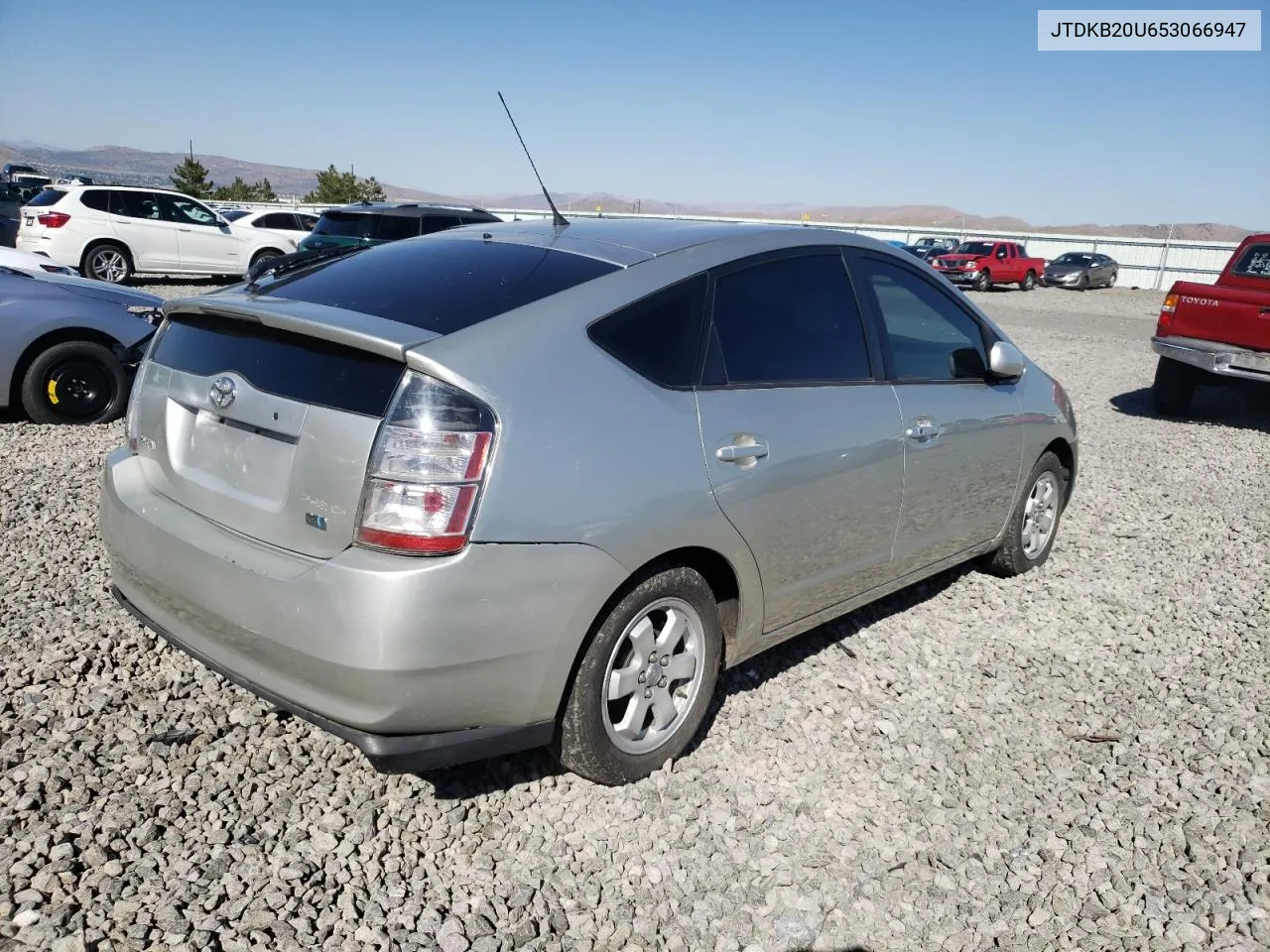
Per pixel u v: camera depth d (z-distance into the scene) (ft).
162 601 9.96
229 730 11.07
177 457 10.20
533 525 8.72
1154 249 148.87
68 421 24.98
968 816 10.30
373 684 8.34
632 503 9.39
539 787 10.33
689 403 10.21
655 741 10.50
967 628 15.05
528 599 8.75
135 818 9.39
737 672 13.10
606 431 9.34
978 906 9.01
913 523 13.58
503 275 10.30
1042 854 9.75
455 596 8.38
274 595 8.71
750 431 10.70
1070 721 12.41
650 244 11.21
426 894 8.71
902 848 9.73
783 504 11.10
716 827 9.87
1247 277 33.68
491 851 9.35
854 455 12.06
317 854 9.12
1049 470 17.13
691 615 10.55
